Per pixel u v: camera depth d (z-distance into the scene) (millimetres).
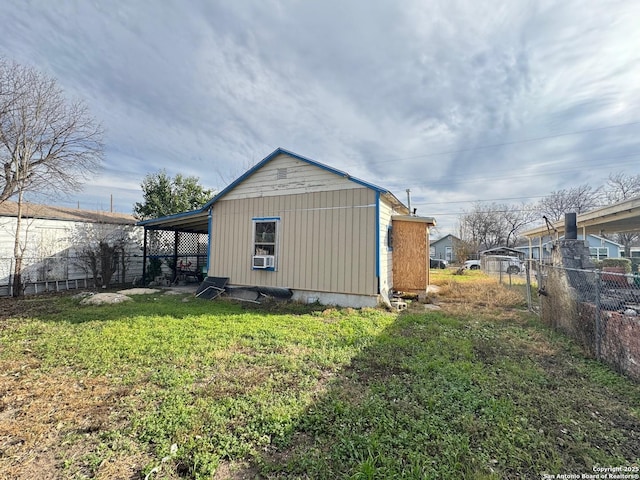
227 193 9945
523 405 2994
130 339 5016
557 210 34844
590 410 2930
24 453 2338
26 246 10781
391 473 2070
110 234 13422
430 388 3350
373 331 5605
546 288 6312
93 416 2826
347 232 7996
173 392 3248
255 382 3480
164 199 17438
